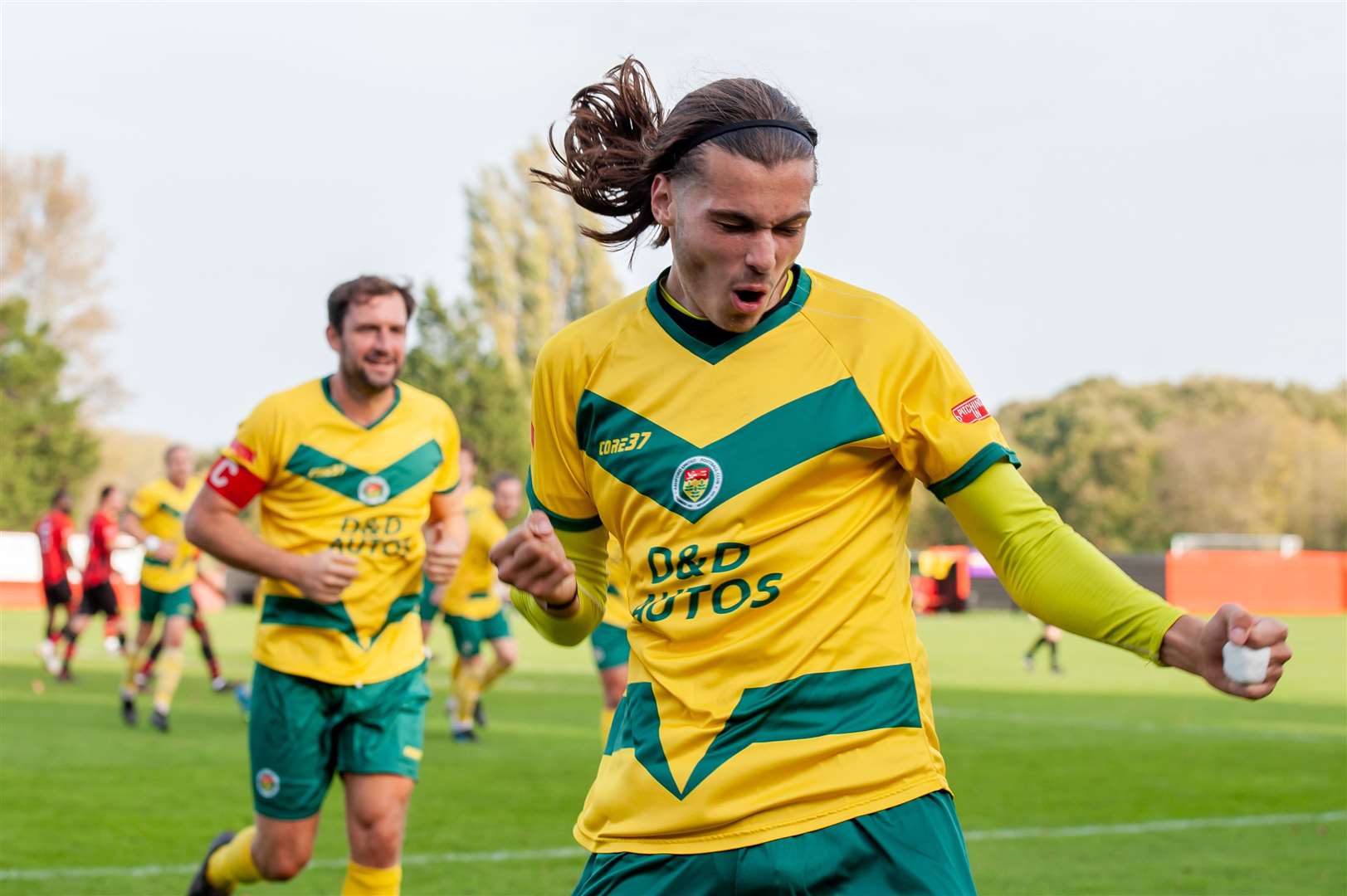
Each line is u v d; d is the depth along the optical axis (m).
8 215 80.94
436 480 8.30
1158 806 12.81
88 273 82.19
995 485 4.06
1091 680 28.16
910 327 4.17
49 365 73.75
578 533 4.65
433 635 43.62
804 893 3.91
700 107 3.90
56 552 25.53
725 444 4.11
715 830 3.97
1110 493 91.75
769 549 4.03
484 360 74.69
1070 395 99.06
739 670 4.02
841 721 3.99
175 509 18.11
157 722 17.75
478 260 84.19
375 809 7.61
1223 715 21.31
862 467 4.11
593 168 4.57
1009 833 11.48
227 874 7.95
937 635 43.69
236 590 55.03
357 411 8.07
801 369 4.14
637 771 4.14
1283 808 12.76
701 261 3.94
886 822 3.95
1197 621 3.65
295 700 7.64
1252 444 92.25
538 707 22.30
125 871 9.69
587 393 4.39
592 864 4.25
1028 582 3.98
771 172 3.80
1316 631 46.25
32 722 18.64
